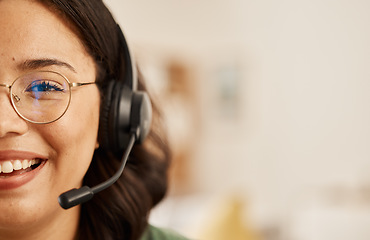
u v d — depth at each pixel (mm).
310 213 2779
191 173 3949
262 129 3961
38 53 626
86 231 852
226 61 4020
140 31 3680
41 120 632
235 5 3994
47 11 646
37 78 632
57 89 650
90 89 710
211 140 4066
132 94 792
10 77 618
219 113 4066
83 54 700
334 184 3312
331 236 2557
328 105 3688
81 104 686
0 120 602
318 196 3170
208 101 4062
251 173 4016
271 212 3816
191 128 3896
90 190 647
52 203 671
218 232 2078
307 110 3770
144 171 945
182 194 3811
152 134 1010
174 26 3898
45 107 638
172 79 3838
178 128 3680
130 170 909
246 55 3967
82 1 689
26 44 619
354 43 3564
